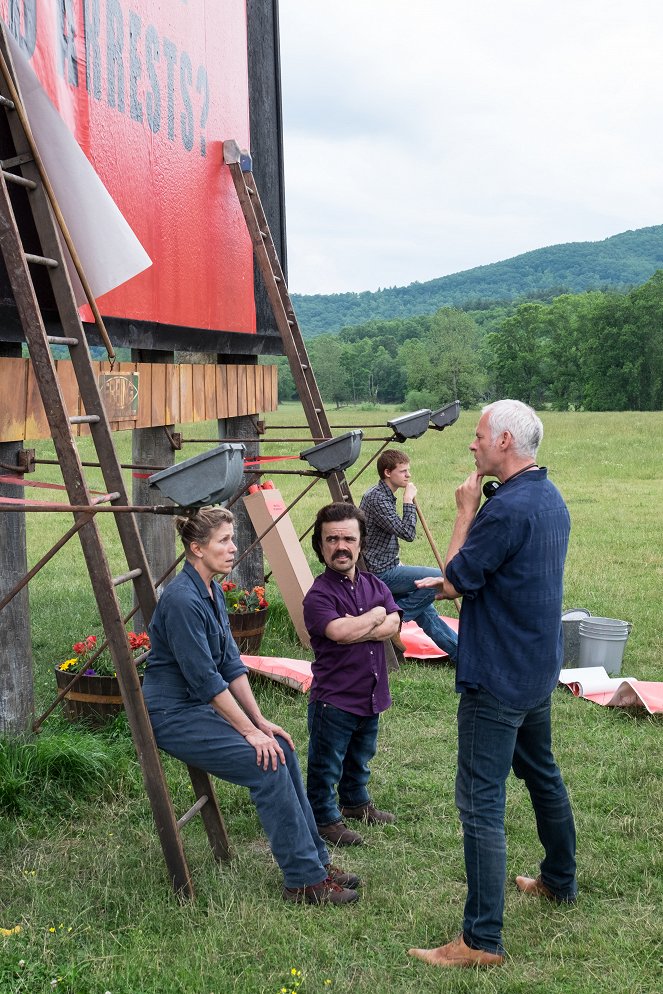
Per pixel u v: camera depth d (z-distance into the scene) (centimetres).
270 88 954
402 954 349
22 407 502
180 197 727
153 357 715
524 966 339
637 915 375
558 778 376
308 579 731
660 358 9969
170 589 384
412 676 710
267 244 822
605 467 2373
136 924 359
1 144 432
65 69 546
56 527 1538
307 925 362
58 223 418
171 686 390
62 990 316
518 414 352
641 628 862
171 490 358
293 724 593
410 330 18675
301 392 787
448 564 351
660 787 501
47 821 452
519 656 344
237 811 471
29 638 529
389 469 699
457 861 423
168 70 704
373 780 512
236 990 318
